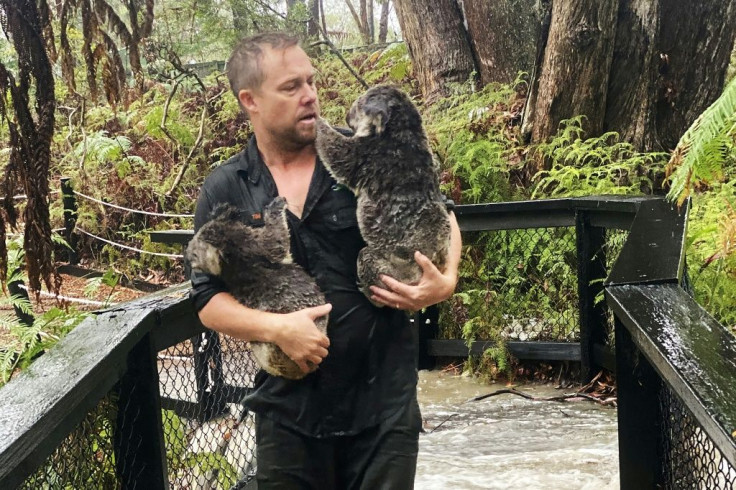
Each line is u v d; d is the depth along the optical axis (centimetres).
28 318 476
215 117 1009
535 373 535
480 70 855
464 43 859
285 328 202
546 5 681
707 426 137
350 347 215
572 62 646
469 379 544
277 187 219
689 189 288
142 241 937
